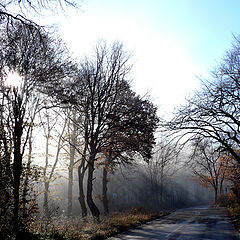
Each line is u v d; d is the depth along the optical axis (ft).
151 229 58.95
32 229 41.96
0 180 36.04
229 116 49.98
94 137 73.87
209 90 51.39
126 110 78.28
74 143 76.84
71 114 78.69
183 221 77.46
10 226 37.32
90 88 70.85
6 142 39.24
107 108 76.13
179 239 42.86
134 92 80.28
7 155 38.58
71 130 82.58
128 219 71.82
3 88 44.24
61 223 47.09
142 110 78.38
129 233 52.29
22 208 41.04
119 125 75.10
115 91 76.18
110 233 49.60
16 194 39.24
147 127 75.77
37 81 48.96
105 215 79.05
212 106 50.19
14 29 31.17
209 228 56.95
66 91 57.82
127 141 80.59
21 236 37.35
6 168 37.17
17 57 43.96
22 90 46.73
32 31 31.09
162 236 46.88
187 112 50.08
